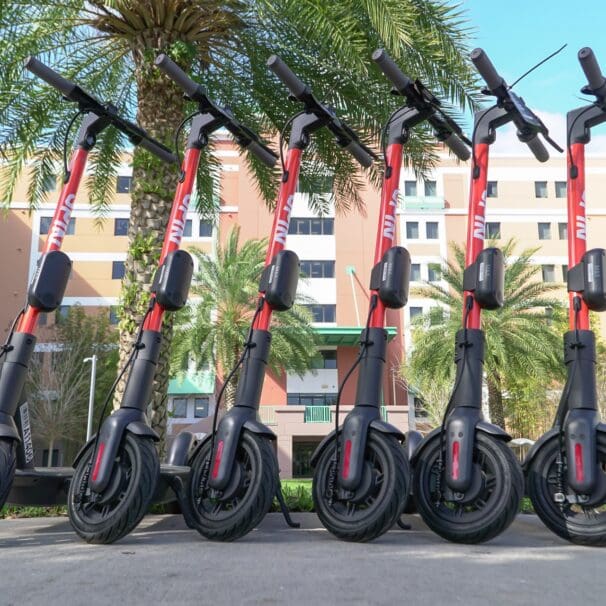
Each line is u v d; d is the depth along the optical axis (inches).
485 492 136.9
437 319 810.8
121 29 290.8
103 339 1197.7
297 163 181.6
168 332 268.7
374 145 321.7
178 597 82.0
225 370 883.4
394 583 90.7
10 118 308.2
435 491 140.9
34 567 103.0
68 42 300.0
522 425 1126.4
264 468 140.6
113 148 359.9
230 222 1379.2
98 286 1365.7
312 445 1304.1
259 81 323.0
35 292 153.9
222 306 927.7
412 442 187.3
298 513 216.2
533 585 90.1
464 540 133.4
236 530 136.6
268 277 162.9
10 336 154.7
